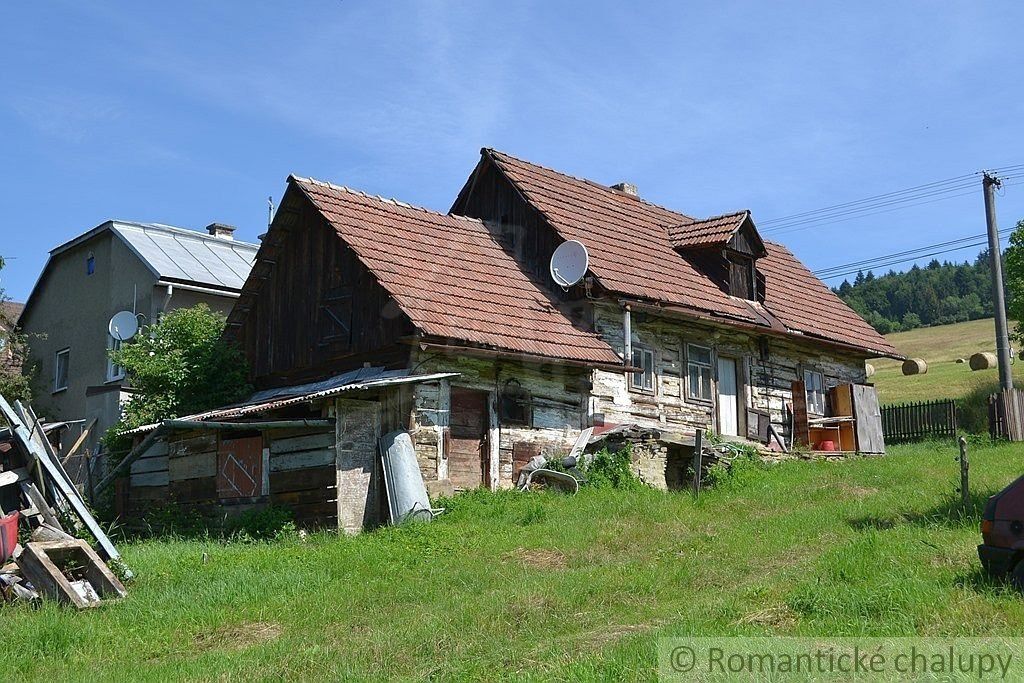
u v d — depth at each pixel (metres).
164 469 19.05
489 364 19.41
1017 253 33.50
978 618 8.19
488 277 21.38
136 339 23.95
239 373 21.95
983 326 74.00
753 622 8.70
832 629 8.25
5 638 9.74
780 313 26.77
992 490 15.20
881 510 14.44
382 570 12.62
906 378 47.69
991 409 26.64
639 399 22.31
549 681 7.47
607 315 22.06
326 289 20.78
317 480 16.69
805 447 25.84
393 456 16.92
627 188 29.11
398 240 20.84
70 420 28.23
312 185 21.09
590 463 19.16
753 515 15.43
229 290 26.70
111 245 28.16
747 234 26.45
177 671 8.73
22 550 11.83
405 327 18.66
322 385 19.64
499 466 19.20
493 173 24.95
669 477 20.59
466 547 13.81
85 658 9.41
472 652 8.66
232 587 11.73
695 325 24.27
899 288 120.75
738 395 25.31
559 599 10.27
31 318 30.91
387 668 8.46
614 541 13.70
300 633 9.95
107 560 12.60
